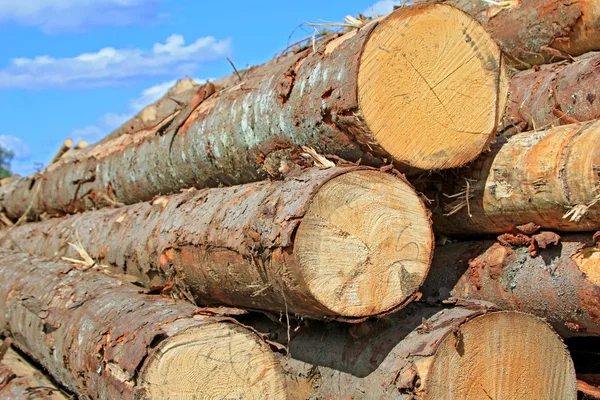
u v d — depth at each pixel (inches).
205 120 174.4
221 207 138.3
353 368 120.6
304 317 121.9
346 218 107.7
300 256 104.1
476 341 110.1
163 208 176.4
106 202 262.8
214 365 106.7
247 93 159.2
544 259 119.9
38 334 170.7
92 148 325.1
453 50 118.9
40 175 340.8
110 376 115.6
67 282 174.7
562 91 144.6
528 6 173.3
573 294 113.7
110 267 196.9
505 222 126.7
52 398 172.2
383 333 120.7
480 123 122.8
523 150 122.0
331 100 117.0
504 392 112.7
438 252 142.3
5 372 192.7
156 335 105.0
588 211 109.7
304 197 105.6
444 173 131.7
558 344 117.3
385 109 113.5
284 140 136.7
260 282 118.4
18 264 228.4
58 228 262.1
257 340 110.6
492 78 123.4
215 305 152.8
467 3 193.6
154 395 102.3
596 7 156.9
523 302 122.3
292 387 132.9
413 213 113.5
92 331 134.0
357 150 118.2
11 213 379.2
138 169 221.1
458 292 132.7
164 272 157.9
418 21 115.4
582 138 112.8
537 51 174.2
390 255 111.3
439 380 106.3
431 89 117.3
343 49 119.4
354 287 108.3
